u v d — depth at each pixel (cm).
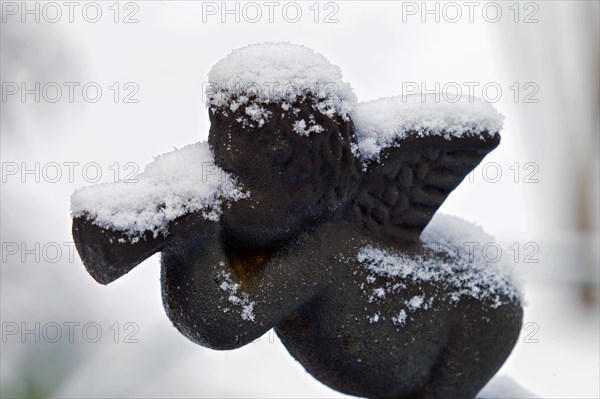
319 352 56
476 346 57
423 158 56
